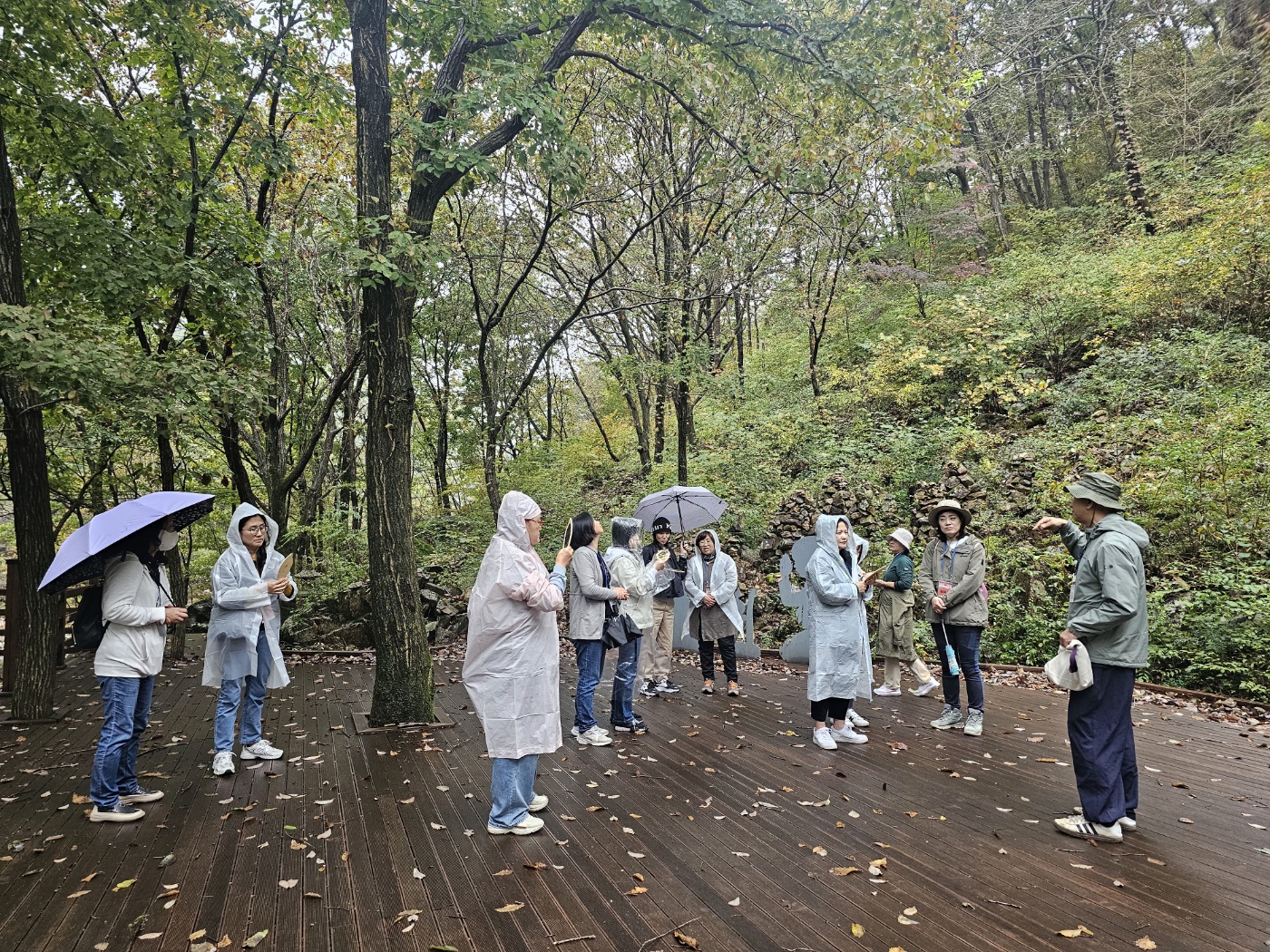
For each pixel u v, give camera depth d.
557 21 6.66
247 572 4.66
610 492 14.15
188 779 4.46
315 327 10.30
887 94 6.25
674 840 3.35
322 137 9.44
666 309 11.14
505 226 10.31
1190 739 4.83
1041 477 8.90
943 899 2.74
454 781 4.27
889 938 2.47
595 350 15.37
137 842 3.48
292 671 8.30
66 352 5.11
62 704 6.77
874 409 12.99
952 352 12.04
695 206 10.91
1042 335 11.76
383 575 5.62
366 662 8.88
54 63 6.98
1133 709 5.65
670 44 6.86
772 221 10.70
